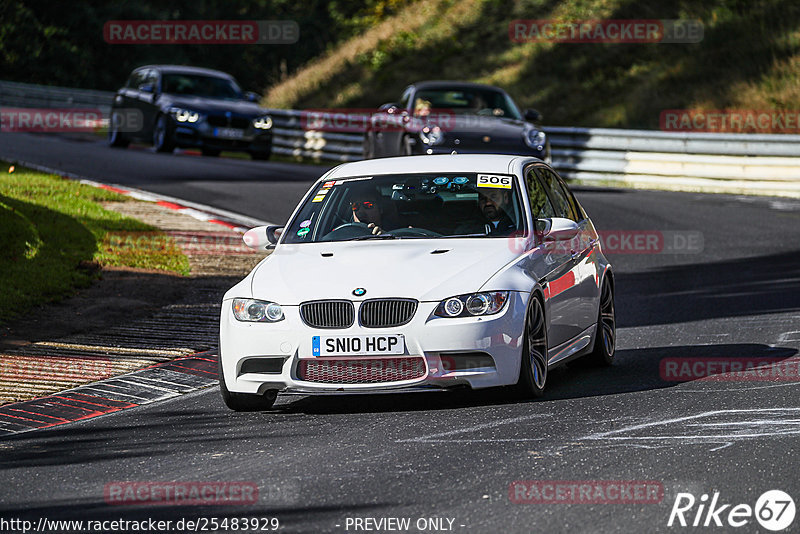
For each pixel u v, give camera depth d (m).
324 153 102.44
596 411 24.98
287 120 107.19
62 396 28.77
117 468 21.83
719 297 42.69
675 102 101.94
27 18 197.00
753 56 103.31
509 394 26.56
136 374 31.05
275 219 60.72
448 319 25.20
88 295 40.66
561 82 116.19
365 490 19.34
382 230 28.64
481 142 63.66
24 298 38.50
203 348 34.19
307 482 20.05
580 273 30.09
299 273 26.75
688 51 111.56
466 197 29.17
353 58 142.88
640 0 123.44
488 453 21.53
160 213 60.75
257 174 81.69
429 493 19.00
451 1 148.12
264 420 25.77
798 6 109.69
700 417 23.92
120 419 26.36
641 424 23.47
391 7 176.25
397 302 25.38
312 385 25.48
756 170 79.00
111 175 76.81
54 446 24.00
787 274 47.31
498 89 71.00
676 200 71.88
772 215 65.56
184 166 84.81
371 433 23.75
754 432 22.42
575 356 29.62
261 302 26.19
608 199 71.50
